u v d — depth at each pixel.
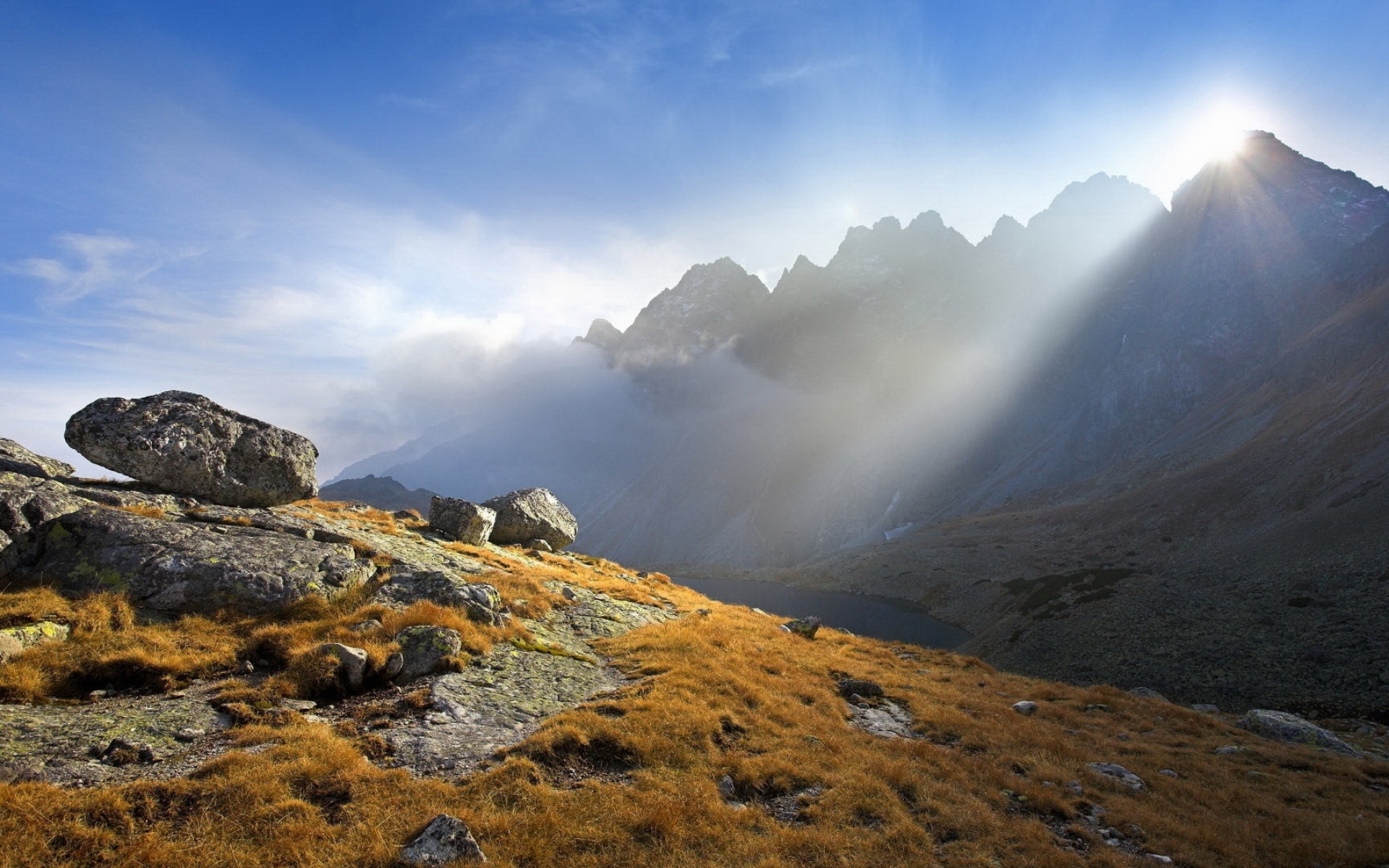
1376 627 77.19
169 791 11.00
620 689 19.45
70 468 26.27
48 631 16.12
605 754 15.06
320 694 16.41
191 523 23.42
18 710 13.49
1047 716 26.20
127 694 15.20
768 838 12.63
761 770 15.62
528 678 19.33
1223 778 20.98
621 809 12.62
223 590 19.77
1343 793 20.62
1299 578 100.81
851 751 17.70
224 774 11.73
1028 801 16.81
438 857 10.15
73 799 10.33
